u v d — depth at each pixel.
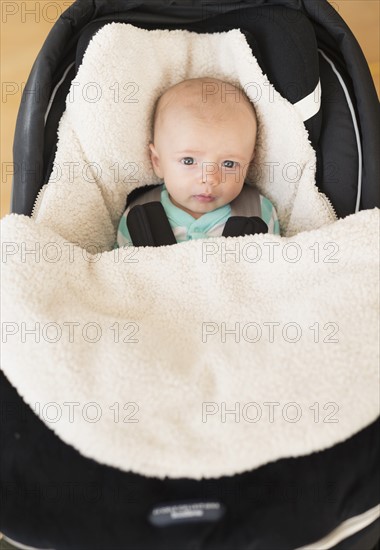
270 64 1.15
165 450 0.79
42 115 1.09
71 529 0.77
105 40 1.10
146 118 1.20
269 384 0.83
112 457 0.79
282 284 0.99
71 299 0.95
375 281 0.95
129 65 1.14
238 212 1.21
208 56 1.20
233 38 1.14
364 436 0.83
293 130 1.16
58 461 0.81
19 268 0.93
